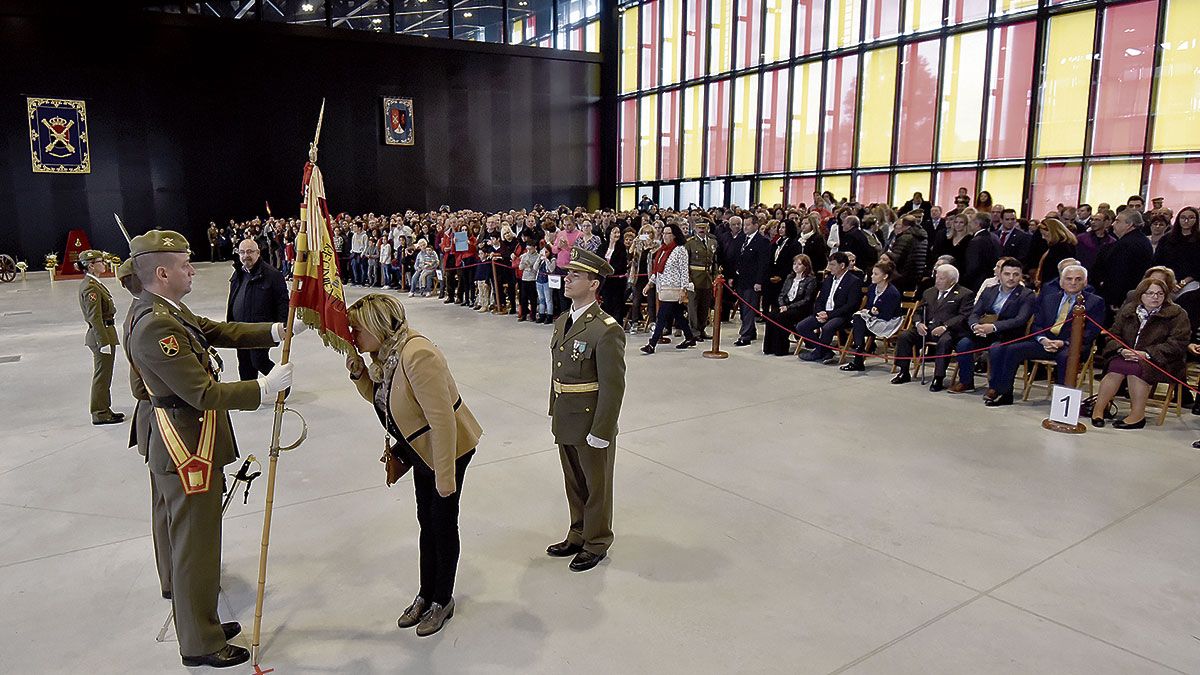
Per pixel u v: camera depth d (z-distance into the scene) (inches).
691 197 1066.7
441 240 681.0
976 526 186.4
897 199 773.9
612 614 146.2
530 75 1228.5
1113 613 146.3
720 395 319.3
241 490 210.4
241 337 145.2
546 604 149.9
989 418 284.0
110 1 971.3
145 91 1008.2
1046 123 644.1
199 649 129.1
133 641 138.9
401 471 139.8
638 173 1184.8
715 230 599.2
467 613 146.6
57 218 981.2
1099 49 601.6
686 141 1069.1
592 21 1259.2
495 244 593.6
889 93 767.7
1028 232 439.5
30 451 247.4
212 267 987.9
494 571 163.8
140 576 163.8
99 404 278.7
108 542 179.9
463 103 1189.7
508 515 193.5
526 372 366.3
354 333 136.5
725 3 971.9
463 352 420.2
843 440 255.8
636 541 178.2
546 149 1259.2
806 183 877.8
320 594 154.6
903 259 429.1
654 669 128.6
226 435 133.3
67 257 941.2
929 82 729.6
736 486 213.3
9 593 156.1
